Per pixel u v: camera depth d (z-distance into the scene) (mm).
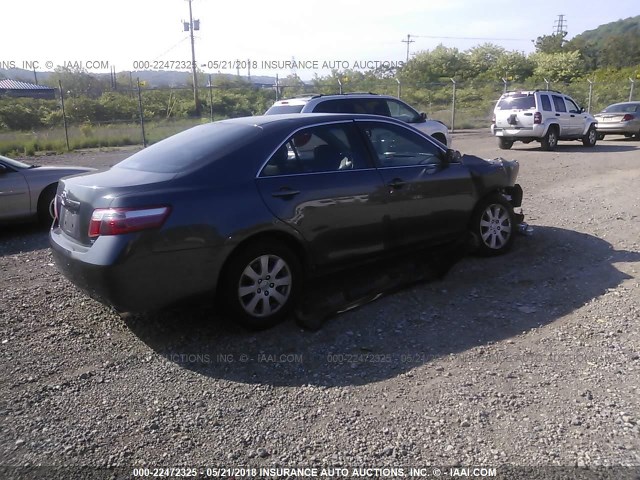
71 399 3734
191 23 40812
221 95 35500
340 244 5023
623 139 22859
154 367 4148
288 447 3223
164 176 4379
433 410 3539
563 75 51750
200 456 3160
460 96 38438
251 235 4457
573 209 8812
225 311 4547
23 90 42875
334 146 5098
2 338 4609
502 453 3129
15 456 3168
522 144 20953
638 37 81438
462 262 6254
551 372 3955
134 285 4094
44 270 6473
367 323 4789
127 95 37188
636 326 4605
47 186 8531
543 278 5738
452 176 5816
